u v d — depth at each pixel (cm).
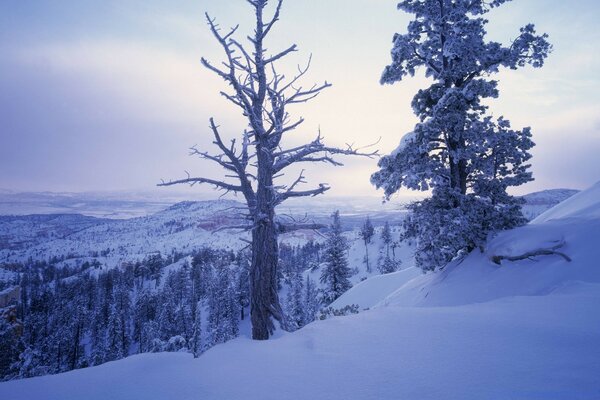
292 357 377
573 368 278
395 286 2961
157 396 307
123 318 7806
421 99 1625
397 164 1495
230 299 6312
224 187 802
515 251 1227
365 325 475
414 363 323
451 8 1507
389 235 10675
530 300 565
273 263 710
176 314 7612
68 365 6894
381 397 260
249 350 422
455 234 1329
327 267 3844
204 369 367
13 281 15075
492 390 252
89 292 10300
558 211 1862
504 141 1390
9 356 1822
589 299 526
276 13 756
